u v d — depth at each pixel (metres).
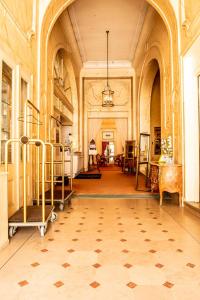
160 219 4.77
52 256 3.10
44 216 3.82
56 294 2.27
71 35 10.07
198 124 5.67
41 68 6.29
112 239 3.70
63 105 10.86
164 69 7.52
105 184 9.01
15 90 4.68
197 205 5.32
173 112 6.49
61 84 10.23
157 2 6.54
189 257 3.06
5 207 3.47
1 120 4.08
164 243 3.54
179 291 2.31
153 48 9.05
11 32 4.47
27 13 5.42
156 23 8.43
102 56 12.86
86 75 13.88
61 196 5.83
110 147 24.70
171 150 6.49
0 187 3.33
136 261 2.95
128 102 13.88
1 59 3.99
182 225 4.39
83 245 3.46
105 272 2.68
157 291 2.31
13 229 3.84
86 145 14.19
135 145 13.30
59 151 10.30
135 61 12.97
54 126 8.66
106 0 8.25
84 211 5.40
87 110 14.00
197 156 5.70
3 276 2.60
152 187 7.12
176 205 5.95
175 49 6.31
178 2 6.05
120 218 4.84
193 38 5.16
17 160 4.71
